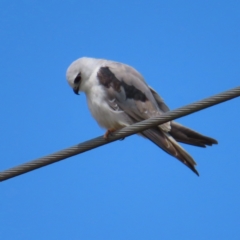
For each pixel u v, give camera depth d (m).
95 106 11.87
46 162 9.04
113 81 11.74
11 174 9.02
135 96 11.73
